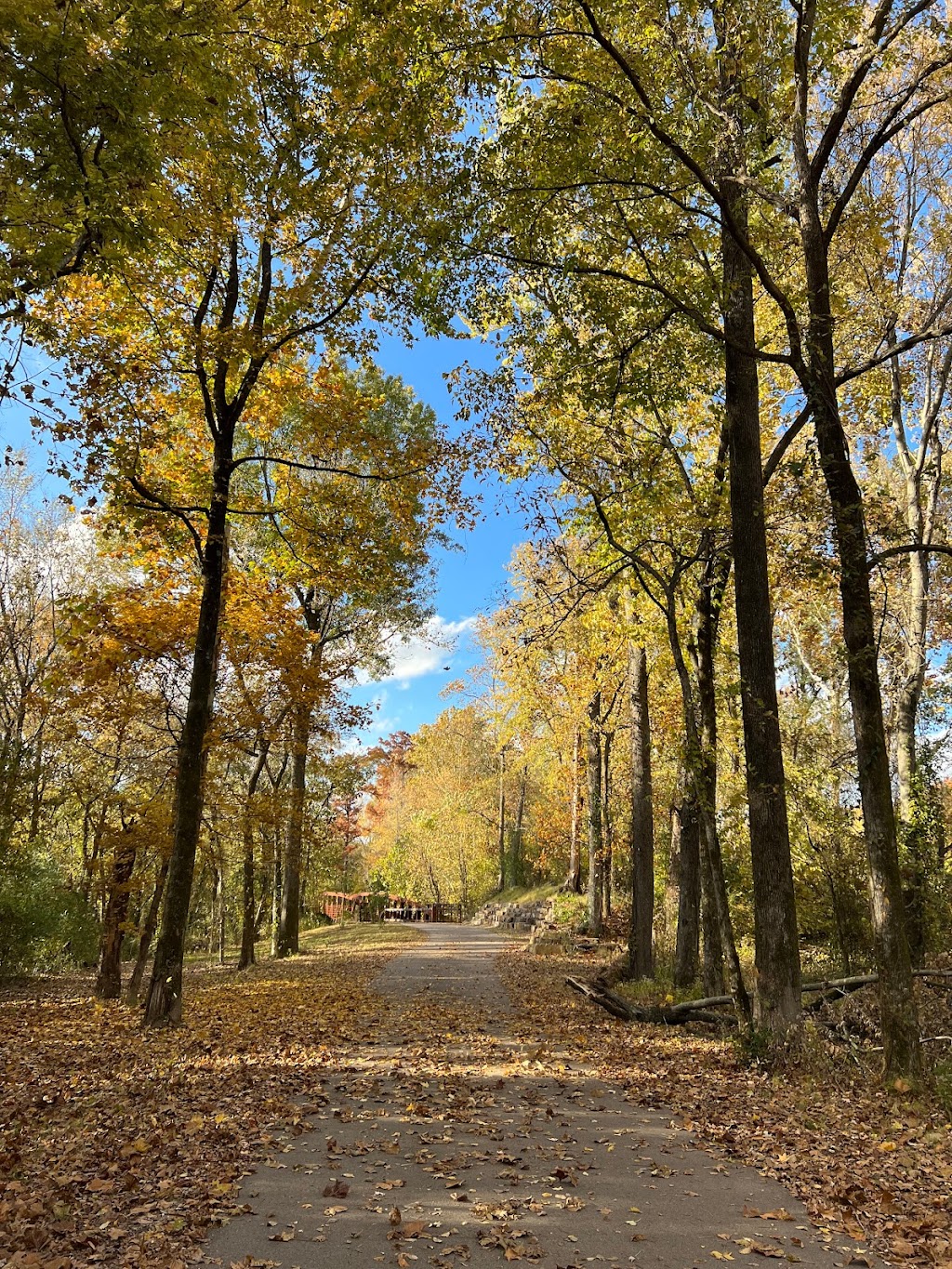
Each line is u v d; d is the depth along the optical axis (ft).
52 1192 15.69
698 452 46.11
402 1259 13.10
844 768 54.80
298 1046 30.32
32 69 18.65
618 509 40.47
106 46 21.86
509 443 39.14
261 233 35.76
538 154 29.86
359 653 78.74
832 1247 14.10
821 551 32.71
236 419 39.09
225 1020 36.17
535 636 44.34
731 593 49.52
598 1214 15.17
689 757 34.73
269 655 49.90
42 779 55.77
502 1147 18.90
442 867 161.99
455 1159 17.95
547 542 41.52
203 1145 18.63
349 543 43.04
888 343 46.88
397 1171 17.20
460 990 47.75
